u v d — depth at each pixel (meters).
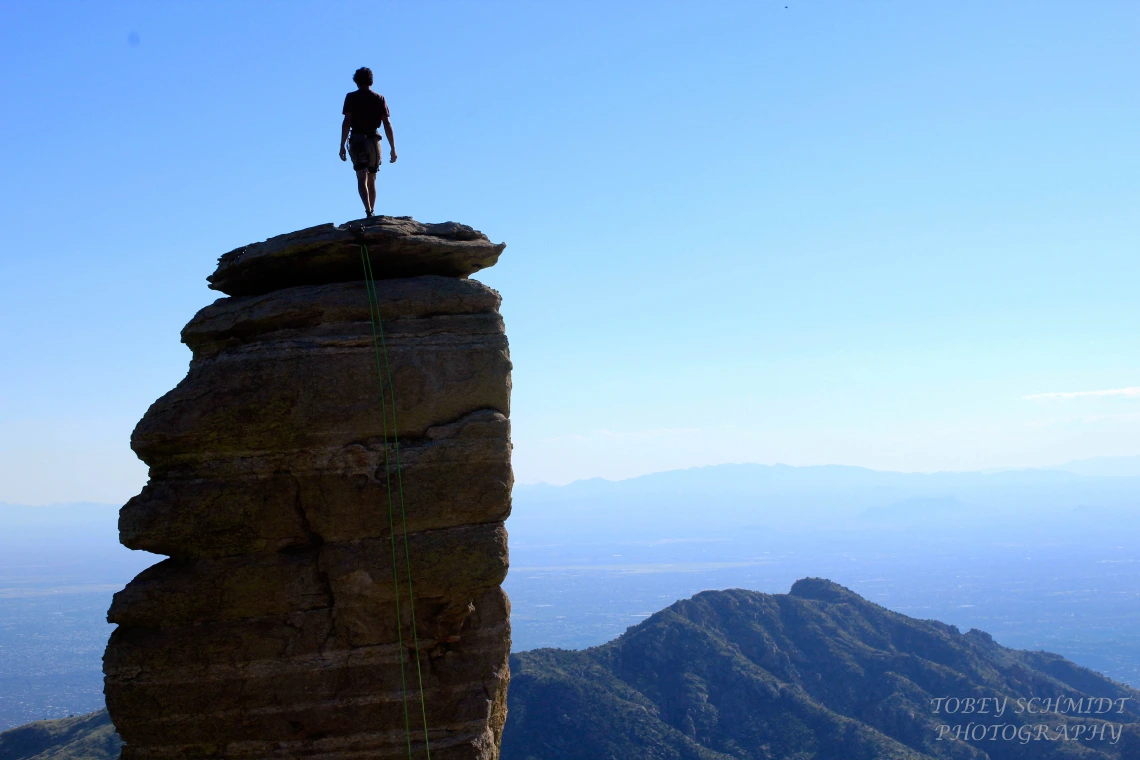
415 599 14.50
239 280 15.63
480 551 14.62
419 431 14.74
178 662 13.87
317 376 14.47
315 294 14.80
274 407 14.34
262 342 14.66
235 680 13.97
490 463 14.80
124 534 14.11
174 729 13.83
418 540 14.50
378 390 14.61
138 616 13.91
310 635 14.18
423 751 14.30
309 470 14.38
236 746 13.92
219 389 14.38
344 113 17.22
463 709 14.53
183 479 14.36
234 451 14.34
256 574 14.16
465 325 15.12
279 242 15.15
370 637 14.34
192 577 14.04
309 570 14.27
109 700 13.79
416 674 14.46
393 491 14.48
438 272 15.88
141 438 14.19
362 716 14.20
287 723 14.04
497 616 15.05
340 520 14.38
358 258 15.26
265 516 14.29
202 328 14.97
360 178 17.30
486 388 15.02
